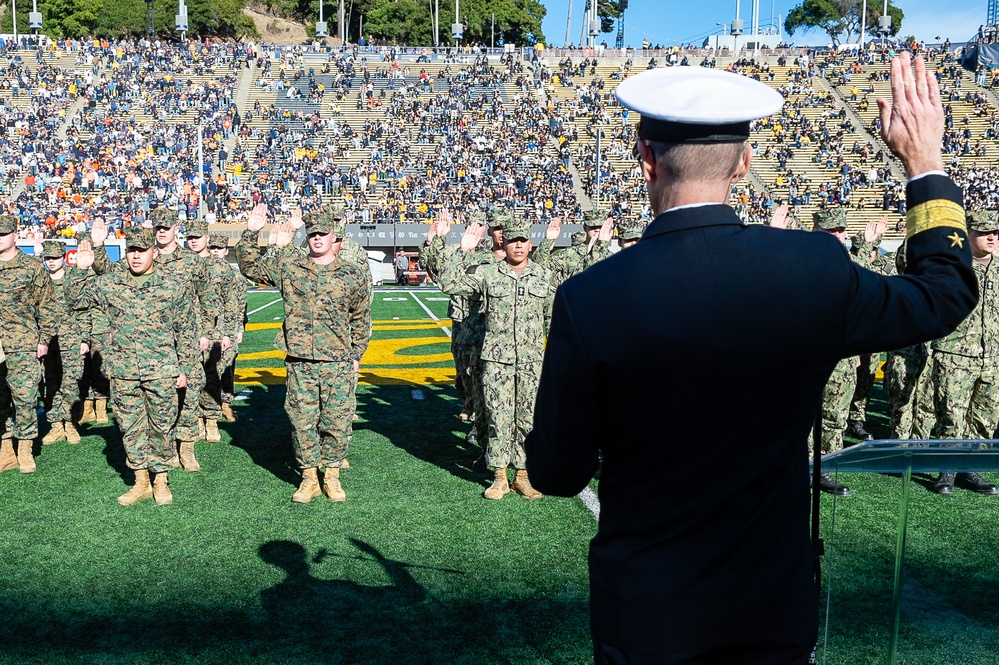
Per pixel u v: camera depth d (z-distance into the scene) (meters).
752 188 41.22
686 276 1.48
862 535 2.17
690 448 1.51
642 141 1.59
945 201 1.60
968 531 2.11
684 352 1.46
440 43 93.75
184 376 5.88
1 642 3.78
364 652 3.68
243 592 4.34
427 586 4.41
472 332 7.03
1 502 5.87
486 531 5.26
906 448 2.12
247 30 101.44
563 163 44.12
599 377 1.51
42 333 6.91
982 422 6.45
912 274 1.59
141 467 5.80
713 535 1.54
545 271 5.99
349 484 6.33
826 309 1.47
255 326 18.12
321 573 4.59
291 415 5.82
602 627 1.61
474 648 3.71
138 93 47.28
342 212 7.61
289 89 50.16
